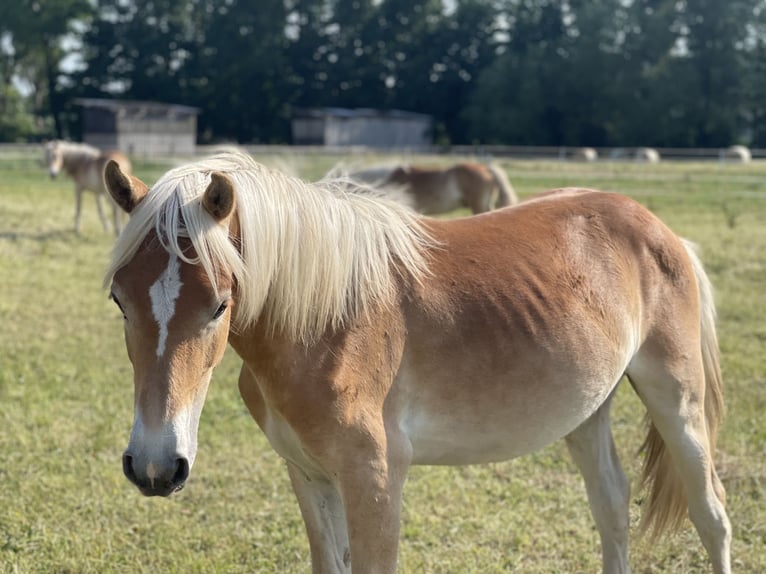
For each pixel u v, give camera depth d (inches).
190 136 1793.8
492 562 132.5
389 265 93.1
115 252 78.5
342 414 86.1
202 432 185.2
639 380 111.3
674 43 1780.3
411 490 157.9
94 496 153.9
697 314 114.9
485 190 423.8
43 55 1990.7
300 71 2092.8
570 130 1860.2
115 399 204.5
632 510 148.7
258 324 87.7
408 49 2082.9
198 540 139.5
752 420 184.5
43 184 757.9
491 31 2073.1
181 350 75.5
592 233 108.7
